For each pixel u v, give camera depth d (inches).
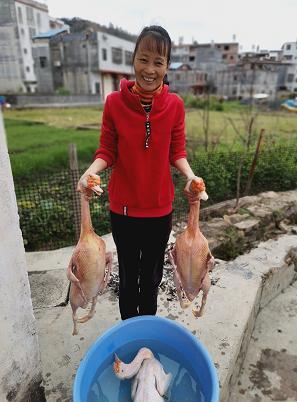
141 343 78.1
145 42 58.8
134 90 65.3
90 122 699.4
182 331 73.7
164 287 107.0
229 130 559.5
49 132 534.0
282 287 130.8
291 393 88.0
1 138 47.6
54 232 171.2
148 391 66.5
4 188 49.3
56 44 1386.6
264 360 97.5
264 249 136.6
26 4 1251.2
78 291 63.2
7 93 1118.4
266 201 188.1
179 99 68.7
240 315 96.5
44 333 88.9
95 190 55.2
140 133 64.6
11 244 52.3
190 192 62.0
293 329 109.6
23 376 60.0
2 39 539.5
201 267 65.6
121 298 85.6
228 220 163.0
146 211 71.9
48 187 203.8
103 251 63.0
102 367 72.3
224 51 2153.1
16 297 55.1
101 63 1435.8
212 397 58.3
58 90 1332.4
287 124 658.2
